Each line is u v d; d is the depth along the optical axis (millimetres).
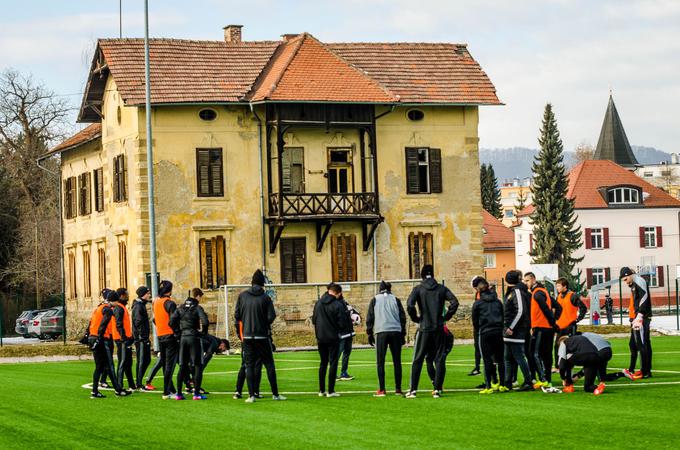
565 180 97312
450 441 16828
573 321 27203
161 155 50125
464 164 54125
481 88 54156
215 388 26359
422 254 53469
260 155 51250
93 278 57844
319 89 50938
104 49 51469
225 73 51781
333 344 23406
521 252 113312
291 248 51750
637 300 25516
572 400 21406
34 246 81812
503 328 23094
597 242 101125
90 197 57875
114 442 17641
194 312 23391
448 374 28078
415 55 55281
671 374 26375
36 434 18609
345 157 52531
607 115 149625
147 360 26125
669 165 182500
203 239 50562
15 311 82500
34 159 85688
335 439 17266
